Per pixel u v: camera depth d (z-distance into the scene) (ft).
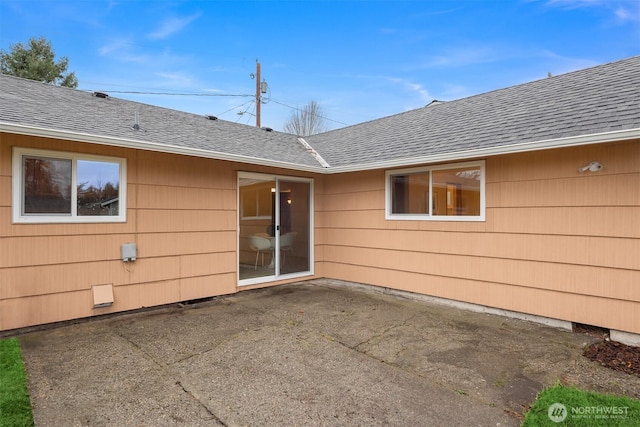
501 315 16.70
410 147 19.95
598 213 13.92
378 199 21.77
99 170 15.58
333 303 18.98
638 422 8.02
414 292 20.01
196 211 18.86
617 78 17.20
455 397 9.37
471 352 12.41
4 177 13.26
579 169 14.33
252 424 8.12
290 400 9.17
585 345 13.03
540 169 15.38
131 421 8.16
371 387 9.89
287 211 23.40
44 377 10.22
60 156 14.49
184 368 10.96
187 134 19.71
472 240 17.62
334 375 10.61
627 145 13.21
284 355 12.05
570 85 18.99
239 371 10.81
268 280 22.39
